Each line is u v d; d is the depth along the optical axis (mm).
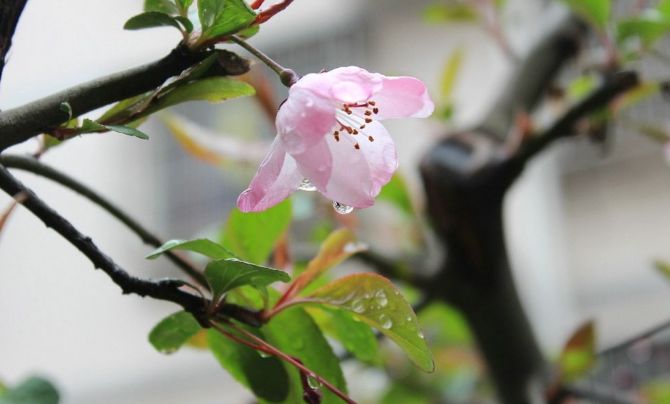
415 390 1155
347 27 2318
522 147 891
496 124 980
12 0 681
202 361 2535
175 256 744
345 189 710
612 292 2094
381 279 709
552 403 867
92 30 2533
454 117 1130
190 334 726
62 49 2539
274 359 728
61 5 2561
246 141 1171
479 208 897
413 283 894
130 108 698
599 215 2139
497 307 907
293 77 699
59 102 687
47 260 2684
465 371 1166
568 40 1001
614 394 867
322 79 699
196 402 2502
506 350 907
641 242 2111
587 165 2150
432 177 910
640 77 875
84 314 2643
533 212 1974
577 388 866
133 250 2467
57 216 691
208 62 693
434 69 2184
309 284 729
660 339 1543
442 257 908
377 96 711
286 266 789
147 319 2609
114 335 2617
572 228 2143
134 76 691
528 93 1001
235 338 708
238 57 697
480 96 2027
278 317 726
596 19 876
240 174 1071
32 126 686
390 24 2268
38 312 2660
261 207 701
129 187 2508
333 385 726
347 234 729
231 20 690
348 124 716
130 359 2588
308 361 728
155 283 702
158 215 2465
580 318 2072
